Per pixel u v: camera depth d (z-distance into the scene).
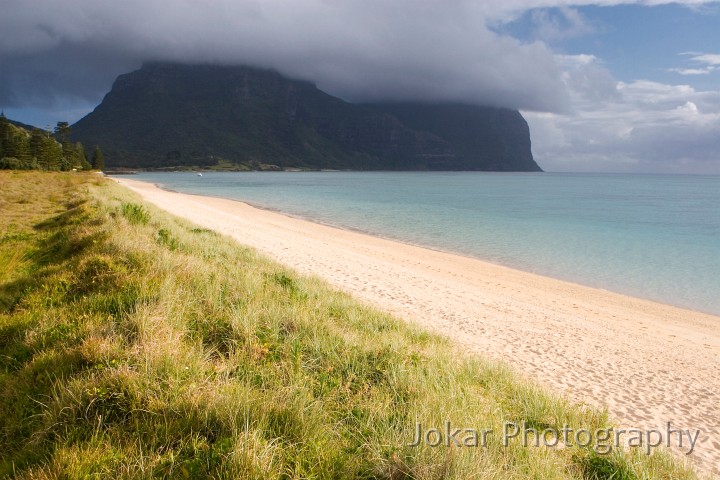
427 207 56.91
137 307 5.64
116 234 10.17
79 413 3.82
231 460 3.25
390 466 3.54
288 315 6.96
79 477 3.10
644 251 28.67
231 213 38.94
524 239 32.47
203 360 4.88
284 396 4.28
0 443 3.63
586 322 13.37
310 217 41.97
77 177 56.22
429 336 8.82
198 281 7.66
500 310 13.73
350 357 5.78
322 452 3.66
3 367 4.91
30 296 6.89
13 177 48.75
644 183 181.88
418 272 18.72
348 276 16.17
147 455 3.36
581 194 97.25
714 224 42.66
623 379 8.88
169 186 99.38
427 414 4.39
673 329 13.61
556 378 8.54
